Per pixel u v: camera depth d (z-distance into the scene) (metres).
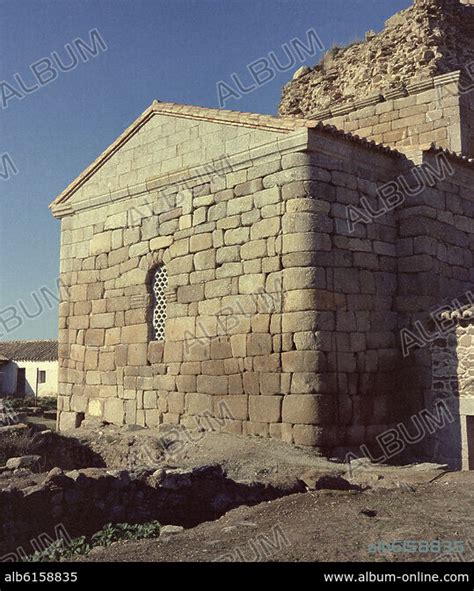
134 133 19.12
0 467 10.90
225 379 15.41
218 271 15.98
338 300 14.37
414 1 21.20
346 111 21.31
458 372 14.28
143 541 8.29
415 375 15.05
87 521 9.16
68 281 20.56
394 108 20.19
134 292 18.28
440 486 11.12
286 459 12.67
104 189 19.75
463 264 16.72
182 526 9.56
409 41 20.64
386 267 15.66
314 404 13.63
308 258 14.13
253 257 15.19
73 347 20.02
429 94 19.42
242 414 14.91
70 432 16.36
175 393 16.64
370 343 14.84
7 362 50.91
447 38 20.73
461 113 18.83
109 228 19.42
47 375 49.06
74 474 9.42
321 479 11.04
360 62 22.08
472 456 14.02
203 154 16.94
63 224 21.14
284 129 14.91
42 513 8.82
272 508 9.51
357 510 9.35
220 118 16.42
